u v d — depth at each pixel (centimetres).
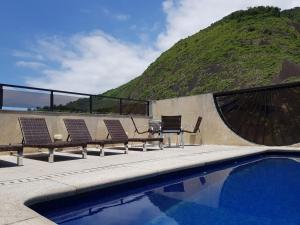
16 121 833
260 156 895
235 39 6047
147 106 1291
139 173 492
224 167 722
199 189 503
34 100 900
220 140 1130
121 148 1007
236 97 1223
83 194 403
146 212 382
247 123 1157
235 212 383
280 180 574
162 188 506
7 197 341
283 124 1138
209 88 5159
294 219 358
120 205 411
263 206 409
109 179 443
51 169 546
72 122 812
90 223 341
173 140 1238
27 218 275
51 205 367
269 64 5034
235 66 5316
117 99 1162
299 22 6744
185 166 585
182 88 5647
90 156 763
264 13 6725
